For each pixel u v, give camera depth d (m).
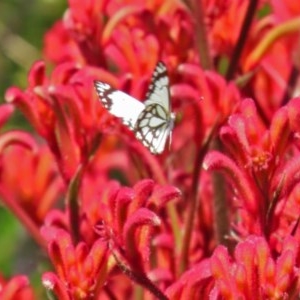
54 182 1.25
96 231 1.05
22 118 1.52
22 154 1.26
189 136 1.22
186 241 1.12
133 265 1.04
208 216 1.16
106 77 1.16
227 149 1.08
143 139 1.08
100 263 1.04
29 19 1.60
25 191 1.25
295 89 1.22
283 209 1.05
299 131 1.05
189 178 1.18
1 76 1.59
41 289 1.39
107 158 1.28
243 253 1.01
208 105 1.14
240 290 1.01
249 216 1.05
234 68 1.19
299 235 1.03
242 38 1.18
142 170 1.17
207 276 1.03
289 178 1.04
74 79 1.14
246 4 1.22
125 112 1.07
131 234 1.04
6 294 1.13
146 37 1.19
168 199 1.04
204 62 1.19
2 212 1.45
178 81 1.20
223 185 1.13
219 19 1.22
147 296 1.13
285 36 1.22
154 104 1.07
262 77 1.24
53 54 1.30
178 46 1.20
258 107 1.19
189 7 1.19
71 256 1.04
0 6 1.60
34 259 1.42
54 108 1.13
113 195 1.05
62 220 1.13
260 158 1.04
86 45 1.21
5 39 1.59
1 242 1.45
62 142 1.13
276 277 1.01
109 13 1.24
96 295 1.04
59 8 1.60
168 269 1.13
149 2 1.25
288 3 1.27
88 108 1.14
